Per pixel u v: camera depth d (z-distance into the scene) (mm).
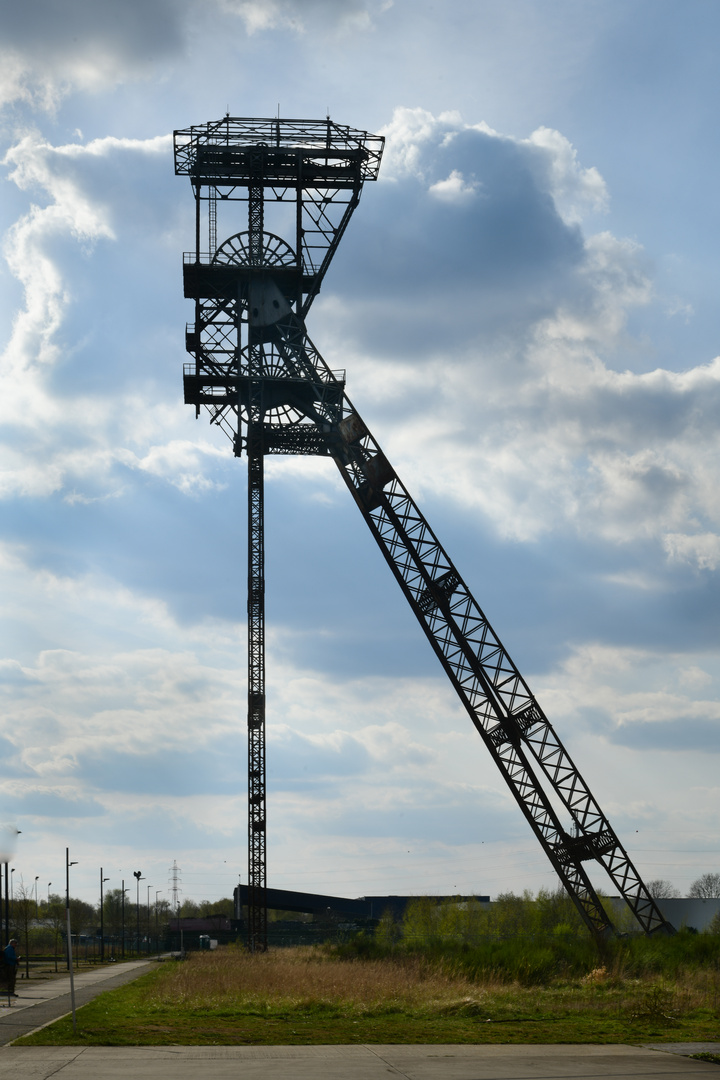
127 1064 20297
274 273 77375
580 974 48781
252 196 78938
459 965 48156
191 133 77438
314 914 151875
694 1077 18359
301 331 77562
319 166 78000
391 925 122875
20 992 44125
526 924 103000
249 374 76312
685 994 35281
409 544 71875
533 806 66250
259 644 78312
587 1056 21578
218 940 140000
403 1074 18828
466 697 68688
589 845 64938
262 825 76000
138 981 51031
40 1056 21578
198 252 77688
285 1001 34469
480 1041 24406
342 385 76500
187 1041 24266
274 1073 18922
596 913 64312
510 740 67562
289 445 77000
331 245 78938
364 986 38750
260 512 78000
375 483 73438
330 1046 23469
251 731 77188
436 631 70125
